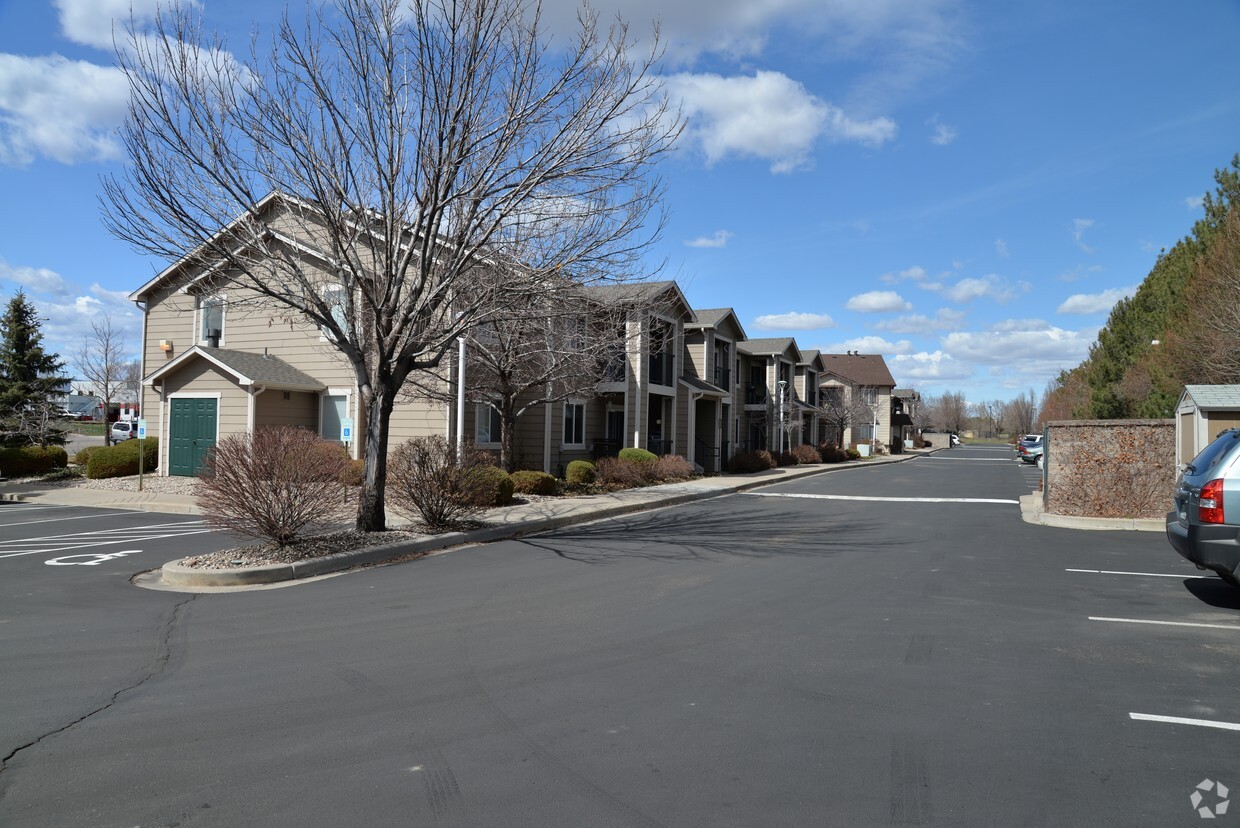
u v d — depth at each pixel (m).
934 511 18.23
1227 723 5.03
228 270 15.92
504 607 8.27
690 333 34.09
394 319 13.16
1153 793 4.07
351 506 14.36
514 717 5.13
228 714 5.20
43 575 10.09
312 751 4.61
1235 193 26.02
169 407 21.94
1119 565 10.89
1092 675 6.00
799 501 20.94
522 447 23.84
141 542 12.58
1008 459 55.97
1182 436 14.62
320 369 21.73
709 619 7.73
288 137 11.65
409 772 4.33
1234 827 3.73
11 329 34.94
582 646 6.78
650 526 15.27
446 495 13.41
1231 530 7.60
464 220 12.66
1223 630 7.34
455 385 18.50
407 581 9.73
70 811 3.90
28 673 6.08
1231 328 20.66
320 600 8.67
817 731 4.89
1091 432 15.88
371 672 6.08
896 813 3.86
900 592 9.04
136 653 6.62
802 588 9.25
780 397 42.06
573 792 4.09
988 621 7.68
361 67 11.83
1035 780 4.22
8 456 22.91
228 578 9.54
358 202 12.35
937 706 5.34
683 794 4.06
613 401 28.03
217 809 3.91
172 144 11.12
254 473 10.56
